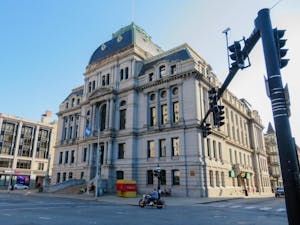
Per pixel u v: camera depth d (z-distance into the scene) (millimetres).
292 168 6508
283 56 7812
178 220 15148
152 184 41469
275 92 7230
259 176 65500
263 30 8000
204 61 47156
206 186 36594
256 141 70688
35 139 86562
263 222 14664
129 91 48125
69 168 57094
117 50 53812
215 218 16266
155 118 44812
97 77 56500
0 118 78438
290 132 6863
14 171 78625
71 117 63938
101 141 48500
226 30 11938
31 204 24609
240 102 67375
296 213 6199
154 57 49875
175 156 39562
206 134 21109
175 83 42750
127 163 43969
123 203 28625
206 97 43906
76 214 17312
